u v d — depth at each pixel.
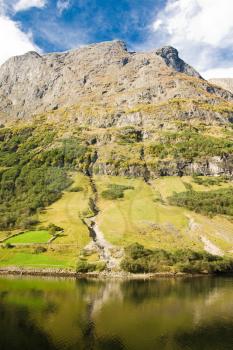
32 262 153.75
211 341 76.88
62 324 84.06
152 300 106.88
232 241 179.25
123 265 148.75
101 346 72.50
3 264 152.38
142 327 84.00
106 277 143.38
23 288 117.75
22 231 189.75
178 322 87.88
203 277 147.25
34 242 172.00
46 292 113.00
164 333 80.56
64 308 96.31
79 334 78.50
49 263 153.00
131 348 72.06
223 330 83.31
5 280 131.62
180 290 120.56
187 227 191.50
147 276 145.62
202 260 155.75
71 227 189.62
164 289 121.81
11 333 77.75
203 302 105.75
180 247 167.38
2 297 105.12
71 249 166.12
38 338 75.50
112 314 92.56
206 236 181.12
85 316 90.31
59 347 71.44
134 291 117.88
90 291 116.19
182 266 151.50
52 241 173.12
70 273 145.88
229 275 154.38
